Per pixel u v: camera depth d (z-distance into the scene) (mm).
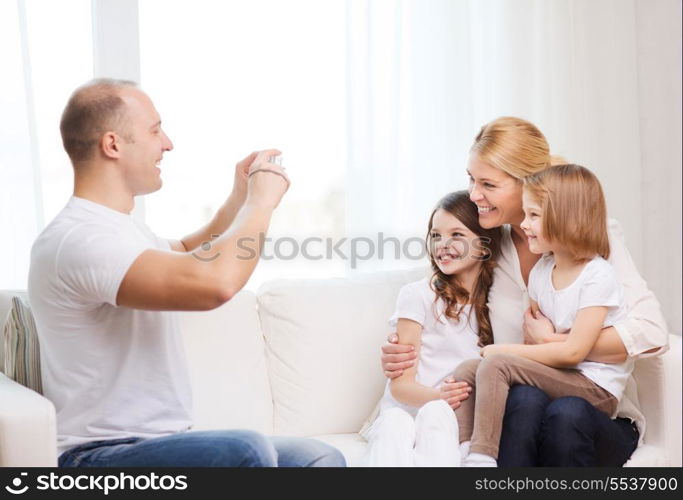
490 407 2373
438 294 2688
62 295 2092
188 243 2658
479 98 3613
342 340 2891
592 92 3787
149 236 2461
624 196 3857
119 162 2223
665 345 2559
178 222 3207
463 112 3480
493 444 2352
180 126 3195
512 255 2697
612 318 2506
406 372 2621
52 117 3033
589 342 2439
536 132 2682
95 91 2215
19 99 2943
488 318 2701
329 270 3424
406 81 3453
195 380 2689
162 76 3172
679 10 4004
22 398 2059
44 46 3018
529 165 2613
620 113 3838
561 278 2535
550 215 2471
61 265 2068
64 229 2119
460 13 3471
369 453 2398
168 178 3188
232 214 2637
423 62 3459
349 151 3346
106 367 2146
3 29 2924
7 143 2934
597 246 2510
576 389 2439
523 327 2604
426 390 2559
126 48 3111
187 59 3197
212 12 3221
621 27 3836
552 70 3691
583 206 2473
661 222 4016
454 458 2316
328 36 3369
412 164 3459
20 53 2939
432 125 3471
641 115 3990
